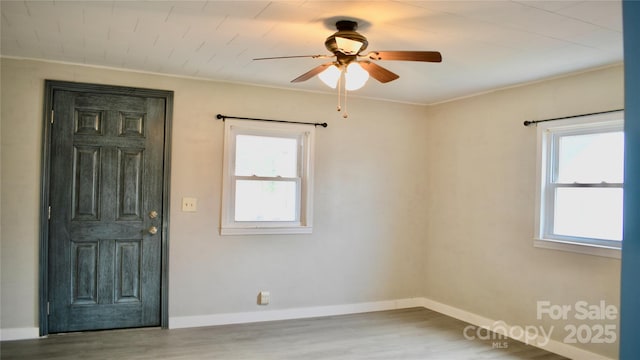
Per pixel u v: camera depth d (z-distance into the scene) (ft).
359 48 8.91
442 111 17.52
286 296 15.75
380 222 17.29
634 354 5.22
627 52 5.32
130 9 8.97
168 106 14.24
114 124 13.73
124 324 13.85
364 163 17.04
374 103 17.22
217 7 8.75
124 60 12.75
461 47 10.80
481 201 15.60
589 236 12.52
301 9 8.72
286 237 15.75
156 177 14.14
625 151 5.33
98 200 13.60
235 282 15.03
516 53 11.18
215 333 13.93
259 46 11.19
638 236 5.22
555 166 13.47
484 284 15.33
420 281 18.03
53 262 13.15
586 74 12.49
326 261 16.37
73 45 11.45
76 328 13.41
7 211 12.66
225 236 14.90
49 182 13.07
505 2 8.16
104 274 13.65
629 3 5.31
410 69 12.82
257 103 15.37
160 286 14.17
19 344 12.39
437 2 8.22
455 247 16.63
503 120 14.88
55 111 13.12
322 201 16.31
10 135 12.69
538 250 13.57
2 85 12.59
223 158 14.83
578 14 8.63
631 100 5.28
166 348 12.50
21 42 11.30
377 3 8.33
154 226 14.11
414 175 17.94
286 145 16.01
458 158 16.65
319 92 16.29
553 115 13.30
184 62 12.80
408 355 12.50
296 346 13.00
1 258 12.61
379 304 17.24
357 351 12.72
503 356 12.59
